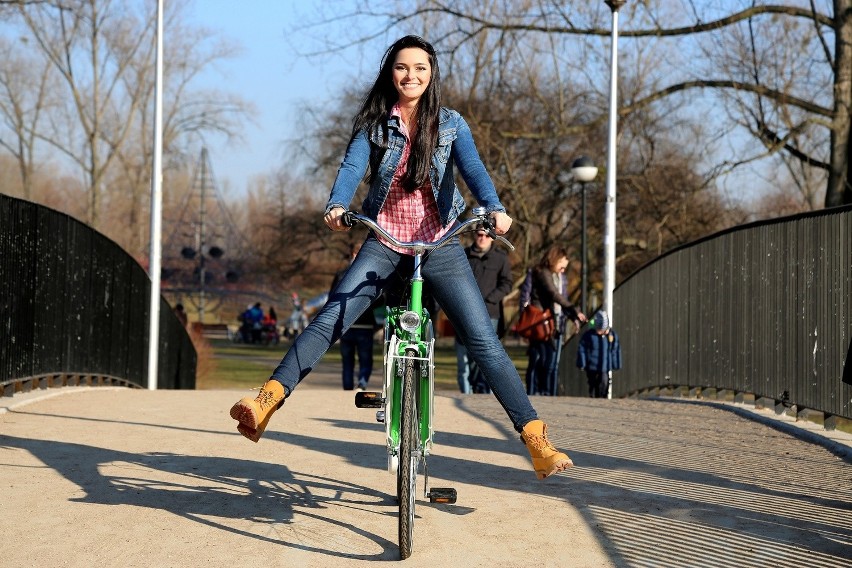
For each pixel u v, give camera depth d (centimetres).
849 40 2261
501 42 2888
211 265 8425
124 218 6869
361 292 483
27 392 999
